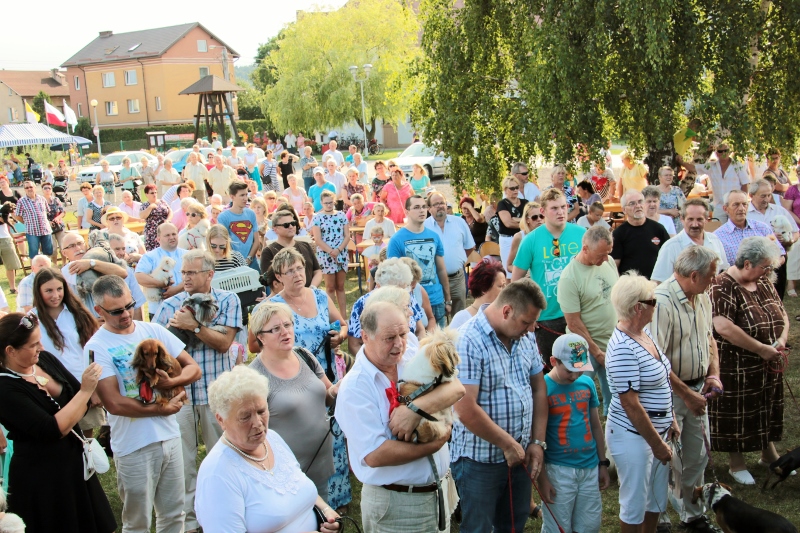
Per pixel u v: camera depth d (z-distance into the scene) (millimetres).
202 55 61344
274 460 3150
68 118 44344
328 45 40344
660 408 3865
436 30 11047
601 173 12680
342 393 3193
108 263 6023
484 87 10805
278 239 6922
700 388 4402
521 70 10094
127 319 4133
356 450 3148
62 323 5098
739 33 9211
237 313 4832
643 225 6352
